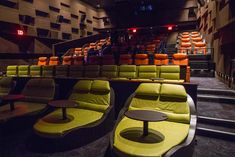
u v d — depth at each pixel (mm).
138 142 2938
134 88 4750
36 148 3605
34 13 11984
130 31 19969
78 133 3613
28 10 11508
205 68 8781
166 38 14953
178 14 18250
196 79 7945
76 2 16781
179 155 2734
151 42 12922
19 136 4156
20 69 8477
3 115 4316
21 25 10945
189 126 3385
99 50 11688
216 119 4117
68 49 14039
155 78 5918
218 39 7949
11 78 6402
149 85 4141
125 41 14102
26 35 11273
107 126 4184
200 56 9438
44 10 12859
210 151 3379
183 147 2793
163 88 3988
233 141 3719
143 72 6520
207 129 3945
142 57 8062
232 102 5016
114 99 4531
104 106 4387
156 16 19109
